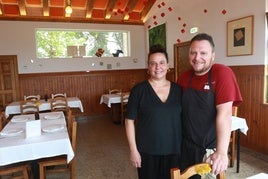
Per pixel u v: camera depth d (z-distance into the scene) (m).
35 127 2.54
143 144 1.68
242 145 3.93
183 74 1.74
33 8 6.20
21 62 6.18
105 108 7.04
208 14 4.60
